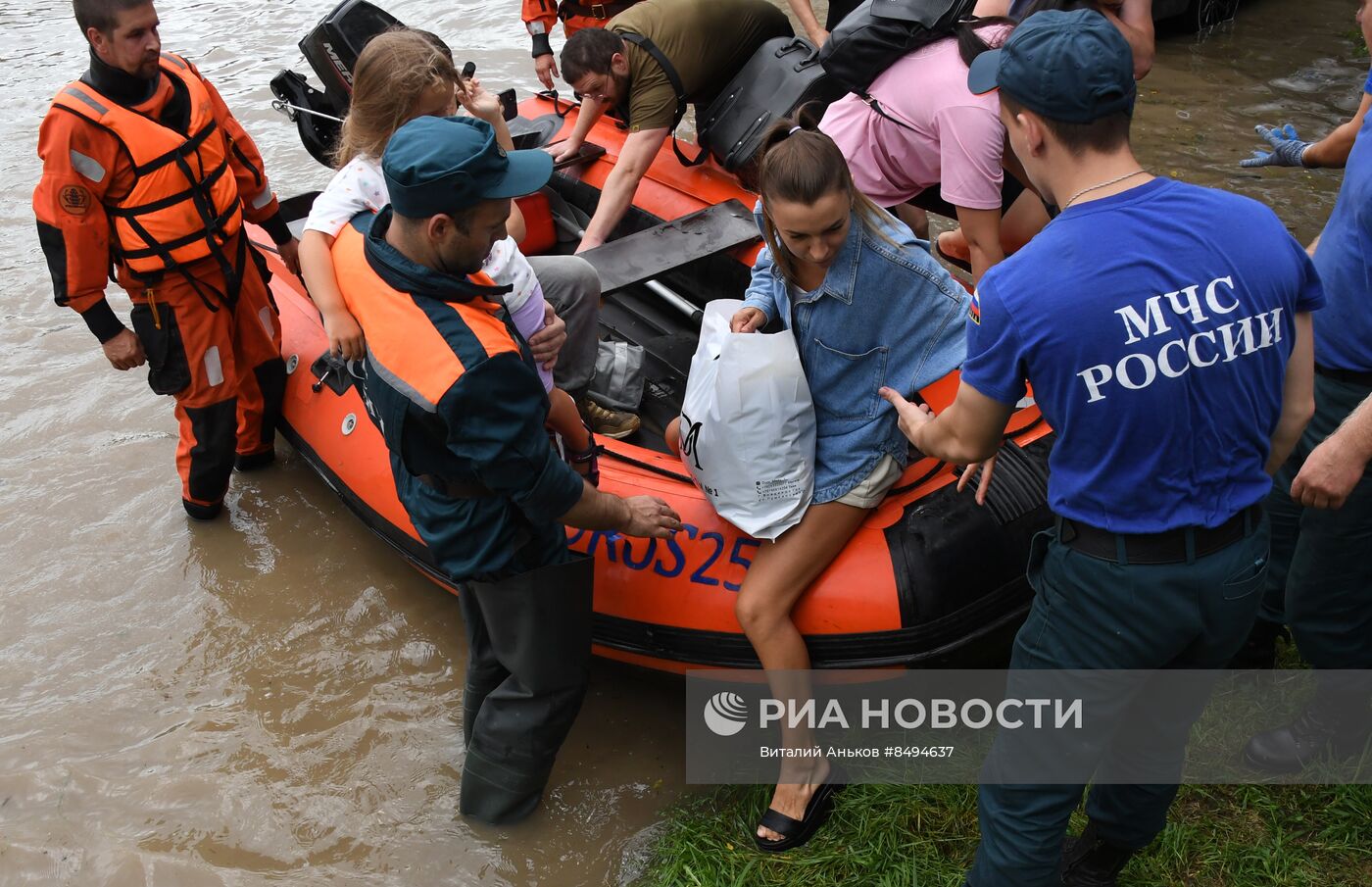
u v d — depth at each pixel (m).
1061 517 2.05
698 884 2.68
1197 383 1.85
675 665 3.04
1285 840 2.60
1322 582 2.56
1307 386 2.04
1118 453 1.91
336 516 4.10
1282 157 3.20
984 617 2.85
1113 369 1.84
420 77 2.54
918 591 2.77
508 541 2.43
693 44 4.10
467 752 2.86
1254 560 2.01
